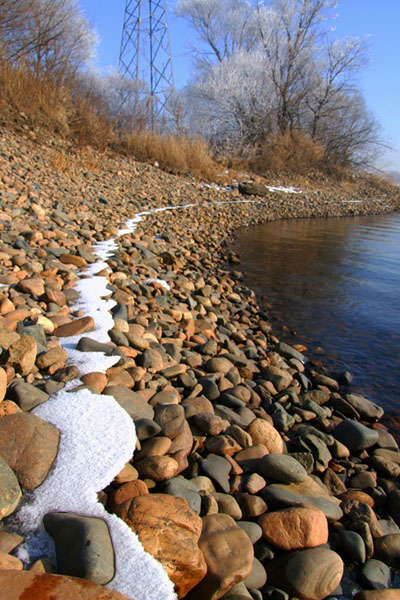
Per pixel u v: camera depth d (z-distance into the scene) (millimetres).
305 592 1754
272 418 2980
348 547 2008
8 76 10602
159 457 2016
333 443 2781
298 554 1860
